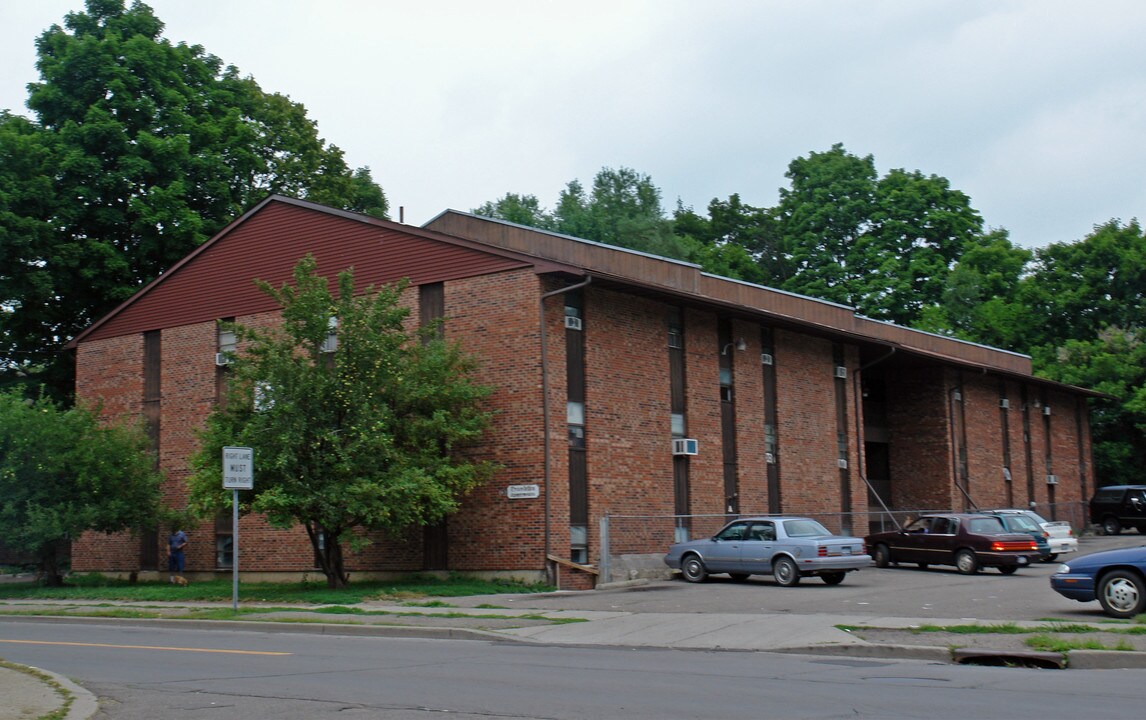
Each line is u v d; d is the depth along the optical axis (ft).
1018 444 162.50
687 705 33.88
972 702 34.04
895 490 147.33
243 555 104.12
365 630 61.31
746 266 256.32
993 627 51.19
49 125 142.00
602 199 256.32
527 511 85.87
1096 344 200.03
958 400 147.95
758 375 112.06
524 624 59.93
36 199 130.93
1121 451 196.75
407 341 87.61
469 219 123.24
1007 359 183.11
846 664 44.98
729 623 57.16
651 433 97.60
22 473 101.35
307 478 81.56
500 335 89.25
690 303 100.07
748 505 107.45
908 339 160.66
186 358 110.93
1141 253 210.79
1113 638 47.44
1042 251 229.04
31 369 148.87
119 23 146.51
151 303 114.62
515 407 87.56
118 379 115.96
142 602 85.10
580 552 88.99
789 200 265.54
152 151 138.10
